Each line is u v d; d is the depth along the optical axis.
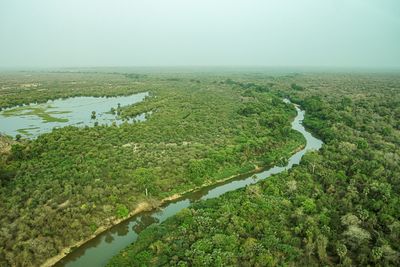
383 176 79.69
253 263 52.31
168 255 55.03
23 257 53.69
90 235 63.59
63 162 89.38
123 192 75.25
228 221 62.91
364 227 61.56
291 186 75.94
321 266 53.25
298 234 60.50
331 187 75.75
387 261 51.72
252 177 93.31
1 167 82.94
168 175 85.06
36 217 62.72
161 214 73.44
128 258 55.56
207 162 92.81
